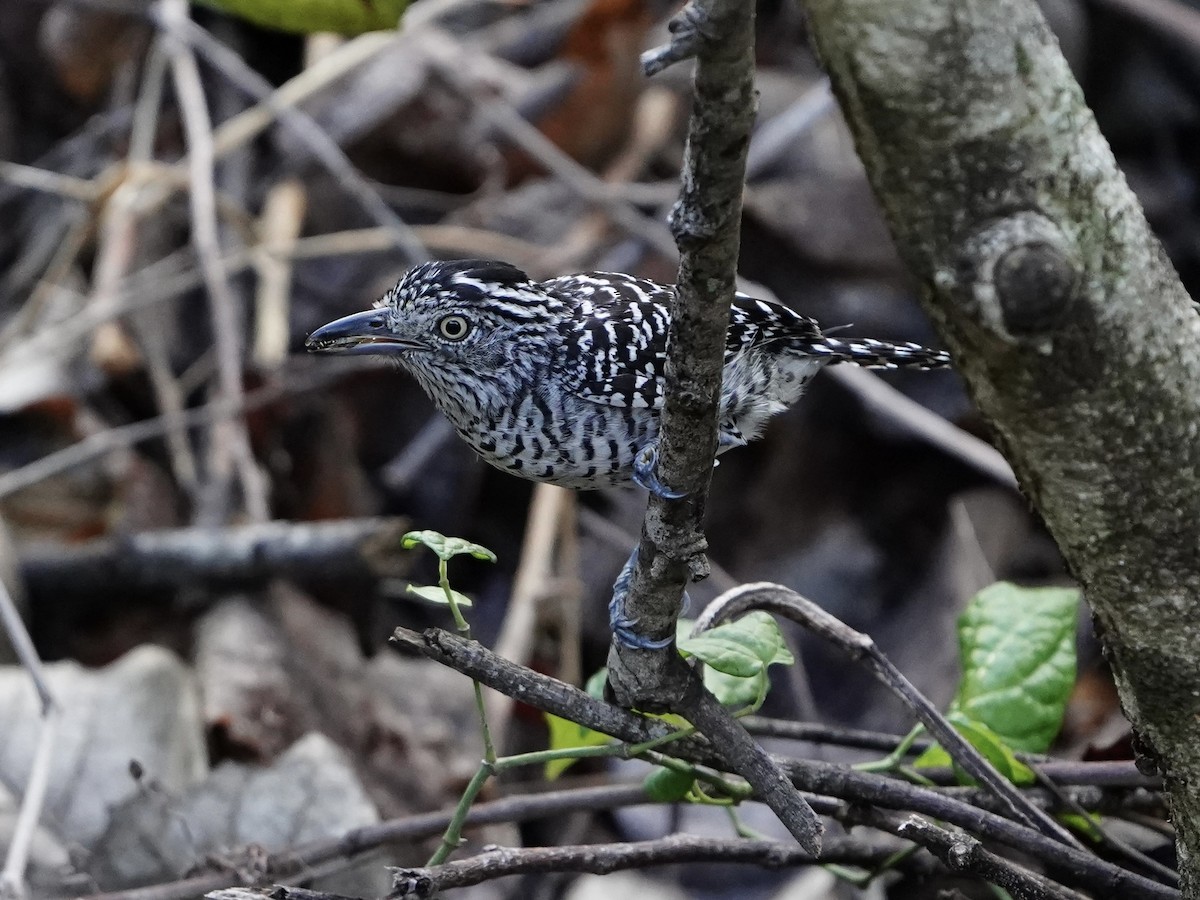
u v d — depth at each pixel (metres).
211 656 10.11
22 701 9.34
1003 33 3.78
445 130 13.80
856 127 3.94
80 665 10.38
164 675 9.59
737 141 3.93
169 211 13.72
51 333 11.56
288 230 12.95
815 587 11.80
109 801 8.97
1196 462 4.37
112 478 11.61
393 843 7.16
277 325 12.01
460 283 7.34
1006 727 6.85
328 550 10.52
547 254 12.88
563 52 14.16
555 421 7.41
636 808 10.09
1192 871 5.14
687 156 4.05
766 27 15.24
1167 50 14.55
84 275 13.57
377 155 13.91
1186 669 4.70
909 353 7.99
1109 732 10.18
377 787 9.68
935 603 11.40
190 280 11.85
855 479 12.35
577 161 14.02
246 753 9.60
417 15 13.58
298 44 14.72
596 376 7.27
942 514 12.06
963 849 5.46
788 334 7.70
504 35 14.52
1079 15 14.45
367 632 10.93
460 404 7.55
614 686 5.68
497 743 10.15
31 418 11.77
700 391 4.69
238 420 11.27
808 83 14.70
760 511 12.28
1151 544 4.49
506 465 7.68
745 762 5.46
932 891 8.32
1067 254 3.89
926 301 4.14
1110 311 4.08
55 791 8.95
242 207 13.53
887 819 6.04
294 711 9.95
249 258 11.98
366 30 6.05
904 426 11.97
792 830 5.39
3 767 9.02
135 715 9.34
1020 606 7.06
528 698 5.49
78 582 10.55
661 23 14.83
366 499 12.03
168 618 10.67
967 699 6.92
